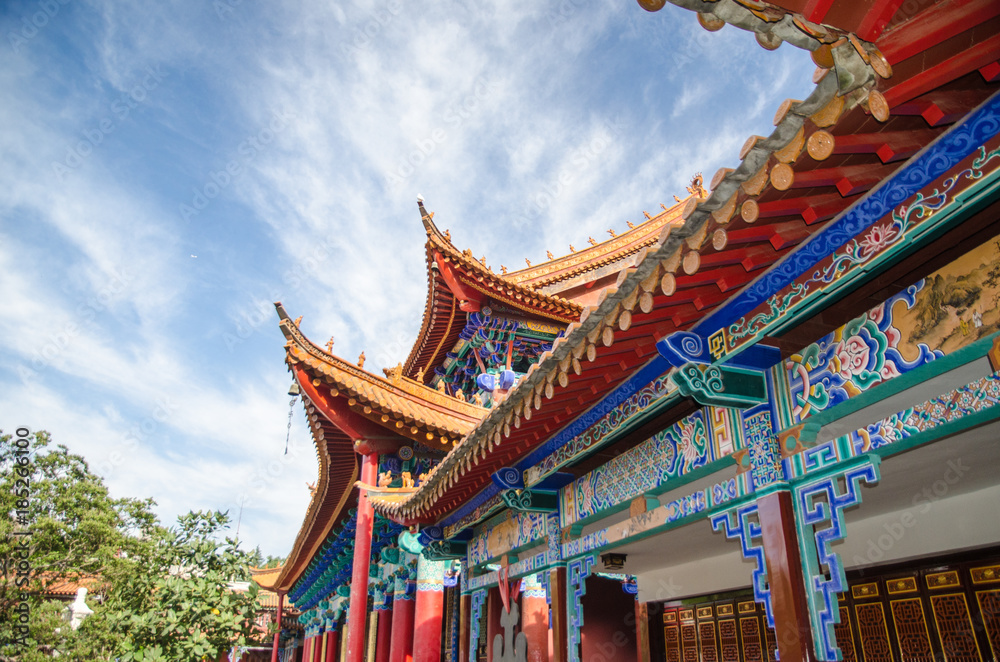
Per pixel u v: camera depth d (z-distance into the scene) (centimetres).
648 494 721
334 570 2533
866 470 462
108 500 2916
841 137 350
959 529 653
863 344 481
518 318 2162
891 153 369
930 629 689
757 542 549
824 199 415
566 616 854
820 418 516
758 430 560
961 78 330
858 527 773
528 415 714
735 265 485
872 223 415
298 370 1393
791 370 542
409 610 1759
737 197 384
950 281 421
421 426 1392
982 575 646
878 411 545
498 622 1390
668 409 687
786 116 324
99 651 1634
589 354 567
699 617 1036
